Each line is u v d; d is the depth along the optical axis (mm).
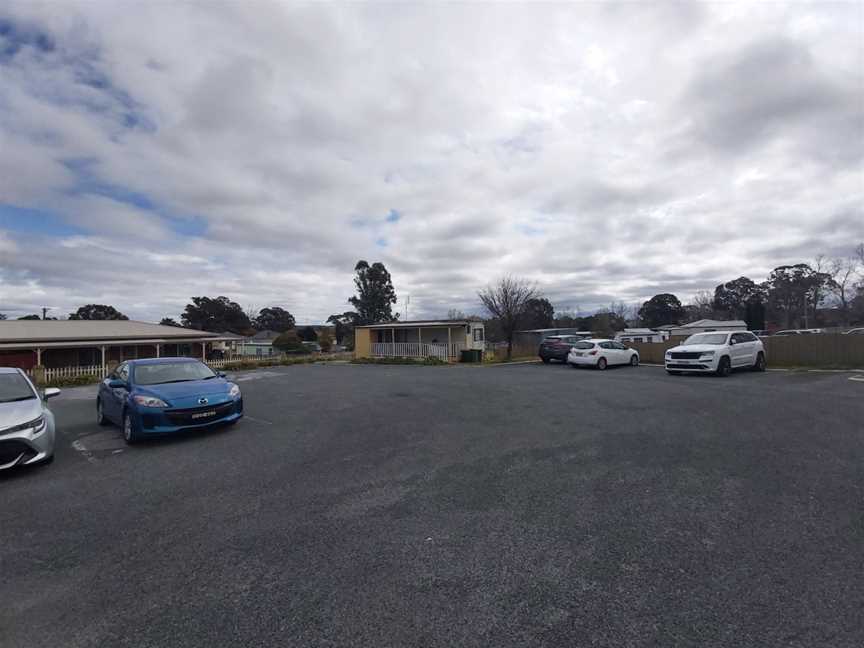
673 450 6023
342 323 66375
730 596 2764
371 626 2547
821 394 10711
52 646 2430
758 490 4523
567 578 3000
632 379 15055
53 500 4734
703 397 10500
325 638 2455
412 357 28500
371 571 3139
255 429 8141
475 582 2975
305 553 3422
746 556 3240
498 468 5445
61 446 7297
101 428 8812
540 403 10188
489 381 15273
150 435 7125
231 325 68875
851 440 6371
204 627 2562
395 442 6906
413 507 4289
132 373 8117
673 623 2520
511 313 29688
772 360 20812
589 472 5195
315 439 7254
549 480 4957
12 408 5879
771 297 57000
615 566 3139
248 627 2557
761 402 9609
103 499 4730
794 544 3406
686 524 3781
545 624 2537
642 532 3654
